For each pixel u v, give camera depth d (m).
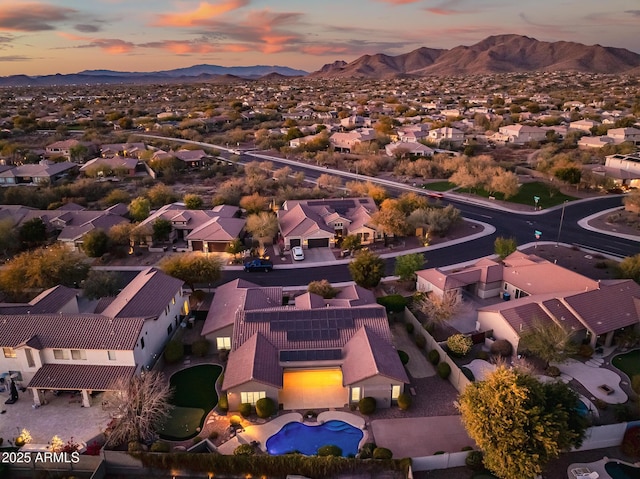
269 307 49.84
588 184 109.06
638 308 48.78
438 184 117.31
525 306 48.12
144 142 173.12
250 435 36.28
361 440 35.75
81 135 186.50
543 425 29.75
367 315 45.47
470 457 32.84
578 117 199.88
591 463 33.41
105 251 73.25
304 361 41.69
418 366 45.16
